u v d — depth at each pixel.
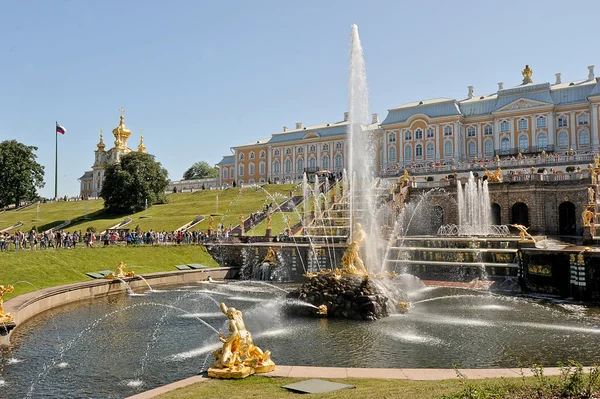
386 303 20.83
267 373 11.10
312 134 106.94
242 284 33.72
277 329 18.36
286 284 33.78
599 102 73.69
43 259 29.66
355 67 30.05
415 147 90.12
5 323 16.44
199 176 159.25
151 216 67.06
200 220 58.28
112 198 73.44
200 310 22.88
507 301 24.78
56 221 70.38
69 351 15.68
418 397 8.18
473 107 87.69
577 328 18.28
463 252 31.75
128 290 29.44
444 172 66.62
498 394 7.88
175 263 37.47
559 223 45.38
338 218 46.00
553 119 78.31
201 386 10.03
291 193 63.34
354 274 22.06
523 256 28.25
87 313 22.08
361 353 14.88
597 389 8.00
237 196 75.88
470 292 28.05
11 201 85.19
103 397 11.69
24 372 13.63
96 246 37.72
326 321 19.78
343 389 9.50
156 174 77.81
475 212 46.72
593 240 30.67
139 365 14.16
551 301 24.73
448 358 14.27
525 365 13.38
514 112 81.44
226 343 11.23
